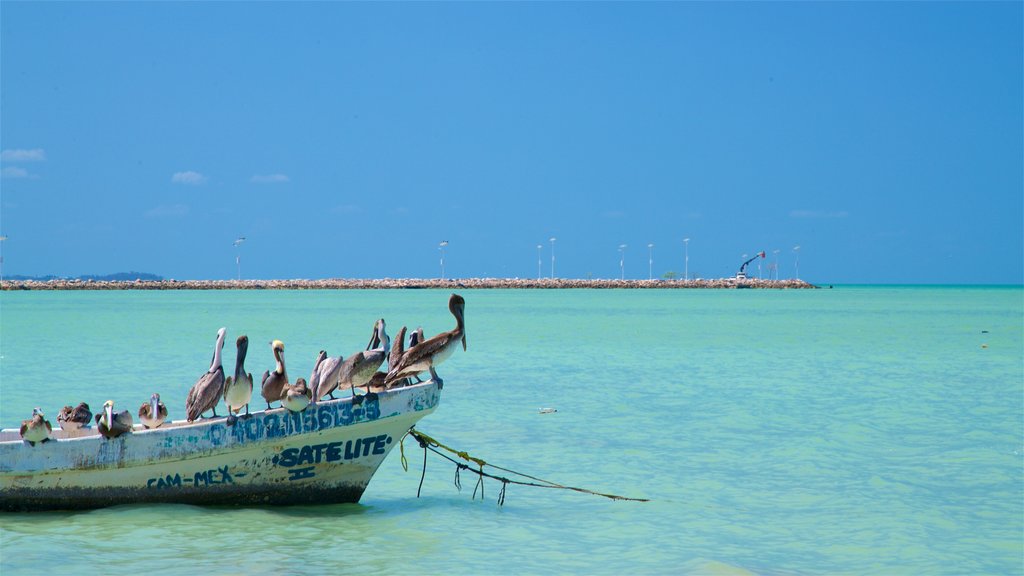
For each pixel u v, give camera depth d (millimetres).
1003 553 13242
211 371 14438
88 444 13828
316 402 14266
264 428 14109
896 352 43719
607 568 12539
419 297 143125
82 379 30500
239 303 113000
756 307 109188
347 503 15047
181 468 14094
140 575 11945
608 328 62875
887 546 13523
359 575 12188
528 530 14180
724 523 14602
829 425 22781
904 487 16734
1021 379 32531
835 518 14867
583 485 16922
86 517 14023
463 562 12719
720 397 27531
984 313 94750
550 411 24594
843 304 124062
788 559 12984
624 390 29031
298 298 137250
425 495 16109
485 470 17938
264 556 12742
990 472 17859
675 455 19328
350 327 62688
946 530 14273
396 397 14625
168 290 188125
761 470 18062
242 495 14492
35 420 13672
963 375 33750
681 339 52000
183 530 13648
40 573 11969
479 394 27969
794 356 41375
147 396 26719
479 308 101250
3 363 35719
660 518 14836
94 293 164500
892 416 24156
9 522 13828
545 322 71000
